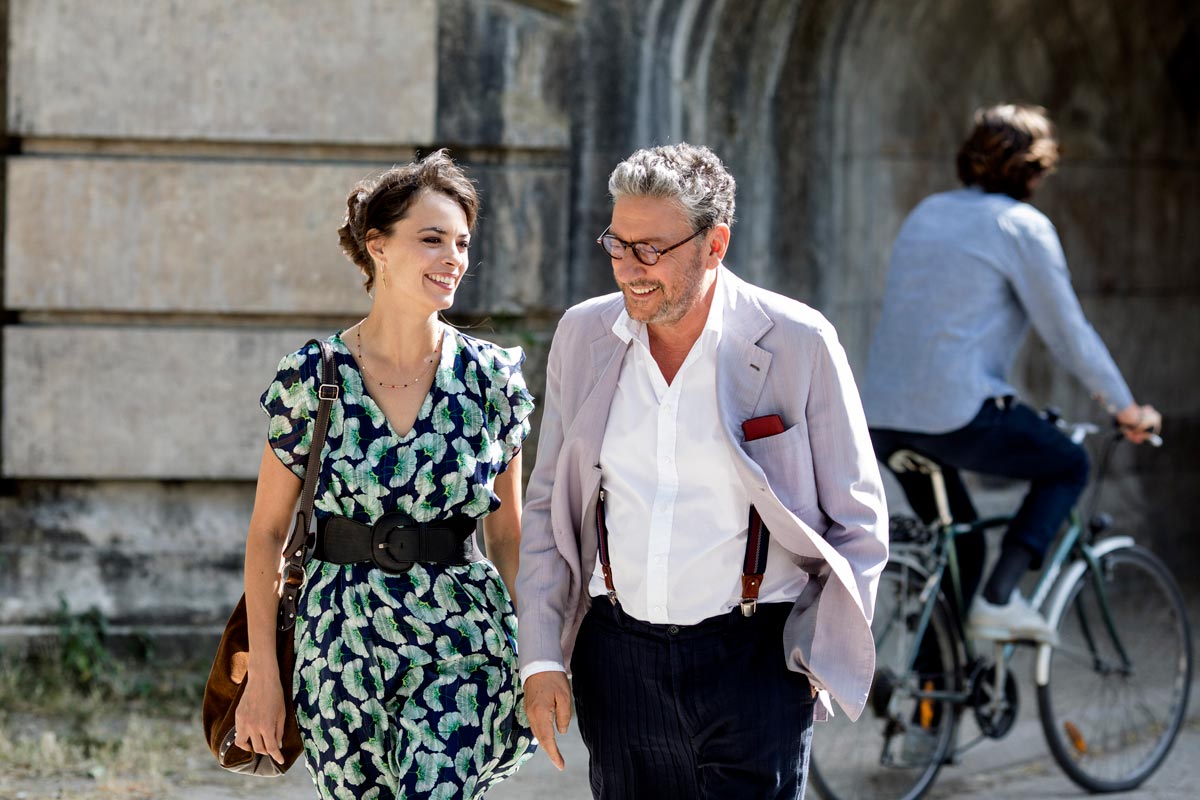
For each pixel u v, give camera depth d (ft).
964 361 21.80
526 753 14.40
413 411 13.76
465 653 13.64
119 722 24.73
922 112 36.14
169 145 27.71
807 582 13.80
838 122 34.04
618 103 29.01
